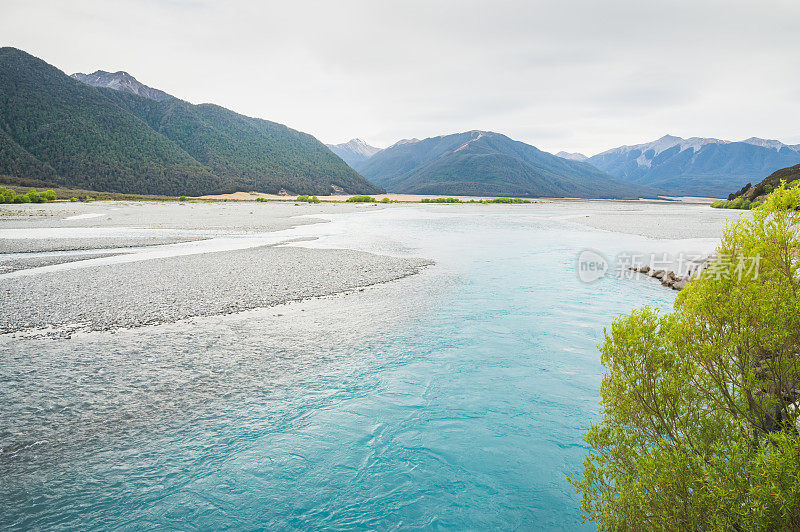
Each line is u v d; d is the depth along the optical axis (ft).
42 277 65.72
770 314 12.03
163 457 23.68
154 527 18.86
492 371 34.30
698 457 12.09
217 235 129.59
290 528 18.85
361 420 27.40
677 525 12.16
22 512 19.66
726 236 14.46
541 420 27.09
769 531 10.23
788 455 10.12
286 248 101.04
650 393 14.71
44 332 42.70
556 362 35.96
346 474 22.34
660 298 57.00
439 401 29.63
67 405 28.99
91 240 110.83
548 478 21.84
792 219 12.75
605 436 16.05
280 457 23.72
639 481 13.47
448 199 492.54
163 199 439.22
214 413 28.22
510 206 403.95
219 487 21.39
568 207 397.39
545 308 52.26
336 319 48.08
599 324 45.98
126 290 58.49
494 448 24.32
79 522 19.10
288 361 36.58
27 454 23.79
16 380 32.48
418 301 55.67
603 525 15.14
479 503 20.20
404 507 20.03
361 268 77.51
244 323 46.50
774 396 12.20
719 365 13.25
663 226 171.83
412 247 108.27
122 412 28.25
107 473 22.34
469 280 68.64
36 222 162.40
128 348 39.06
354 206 359.05
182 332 43.42
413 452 24.09
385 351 38.70
